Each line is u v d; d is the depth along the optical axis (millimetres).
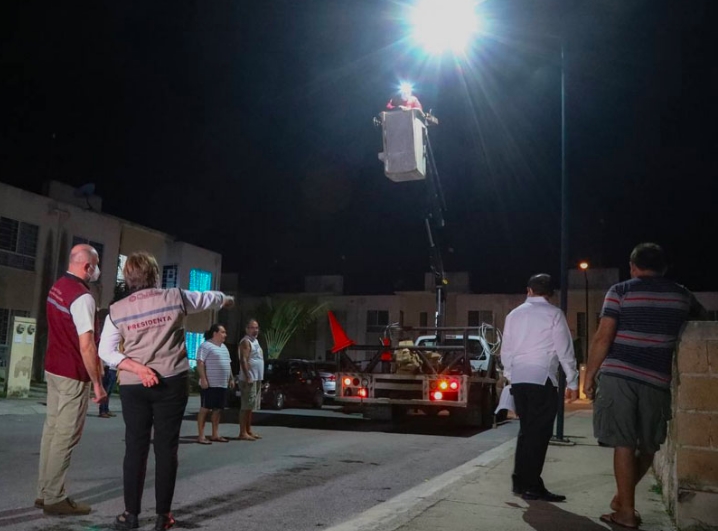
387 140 10383
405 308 46469
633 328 5141
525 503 5879
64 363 5516
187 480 7516
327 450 10430
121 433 11266
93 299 5605
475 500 5980
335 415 17922
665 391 5094
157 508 5051
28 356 17078
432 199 15328
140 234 29688
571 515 5449
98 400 5512
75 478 7301
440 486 6891
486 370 15359
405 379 13961
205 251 32812
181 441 10820
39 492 5750
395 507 5895
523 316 6254
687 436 5016
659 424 5070
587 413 19984
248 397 11195
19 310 23281
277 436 12070
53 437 5574
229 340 46312
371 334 46500
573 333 44156
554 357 6176
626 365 5105
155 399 5008
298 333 45500
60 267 24891
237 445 10578
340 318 47188
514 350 6258
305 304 34469
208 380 10602
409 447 11234
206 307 5305
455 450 11016
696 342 5039
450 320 45438
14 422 12477
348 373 14305
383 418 15156
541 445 6078
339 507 6375
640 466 5566
